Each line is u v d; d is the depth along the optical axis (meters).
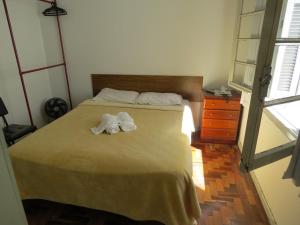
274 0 0.77
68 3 3.18
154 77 3.32
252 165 0.99
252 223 1.77
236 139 3.06
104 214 1.86
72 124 2.36
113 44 3.29
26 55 3.14
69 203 1.71
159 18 3.06
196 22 3.01
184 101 3.17
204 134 3.06
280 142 1.74
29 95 3.25
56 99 3.40
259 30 2.40
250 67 2.56
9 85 2.89
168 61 3.25
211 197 2.05
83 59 3.45
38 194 1.75
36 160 1.68
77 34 3.33
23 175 1.72
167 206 1.52
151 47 3.22
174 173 1.50
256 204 1.97
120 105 2.96
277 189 1.70
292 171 1.04
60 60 3.52
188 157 1.74
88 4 3.14
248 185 2.22
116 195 1.60
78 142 1.92
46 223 1.77
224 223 1.76
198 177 2.34
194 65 3.21
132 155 1.69
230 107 2.87
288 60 2.08
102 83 3.50
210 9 2.92
